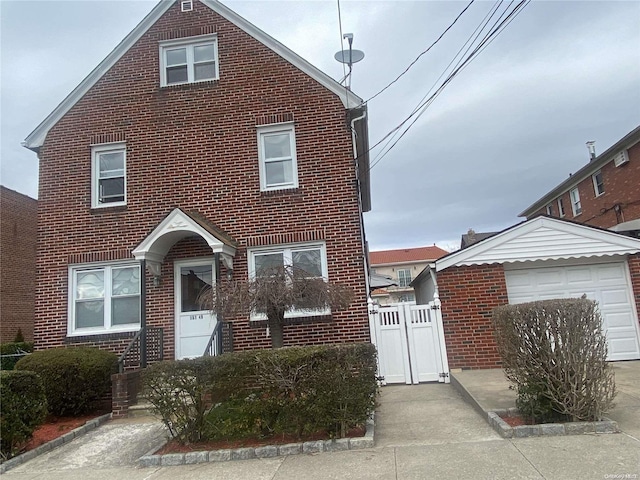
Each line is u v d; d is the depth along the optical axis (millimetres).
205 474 5738
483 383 8898
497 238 11156
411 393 9336
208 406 6793
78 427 8516
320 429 6480
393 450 5953
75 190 11938
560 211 28547
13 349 18625
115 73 12398
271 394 6531
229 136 11758
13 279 21047
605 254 10945
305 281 8602
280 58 11977
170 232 10547
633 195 20922
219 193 11508
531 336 6156
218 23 12352
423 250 52625
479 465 5129
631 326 10922
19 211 21719
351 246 10969
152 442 7387
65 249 11695
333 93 11656
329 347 6648
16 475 6410
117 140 12031
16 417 7012
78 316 11539
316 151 11453
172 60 12523
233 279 11023
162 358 10930
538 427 5938
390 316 10664
